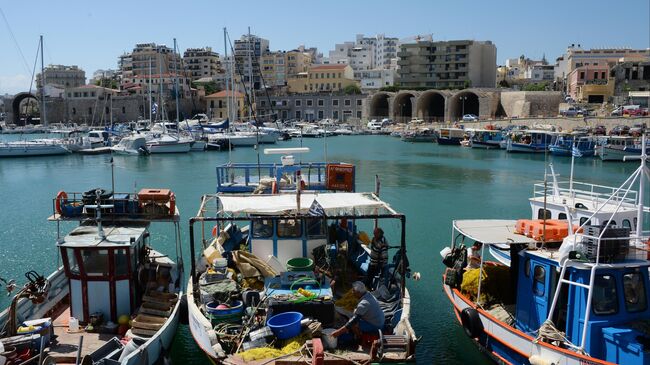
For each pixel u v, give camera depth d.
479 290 16.62
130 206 17.66
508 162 76.25
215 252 17.72
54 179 59.09
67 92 163.75
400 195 48.38
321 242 17.33
